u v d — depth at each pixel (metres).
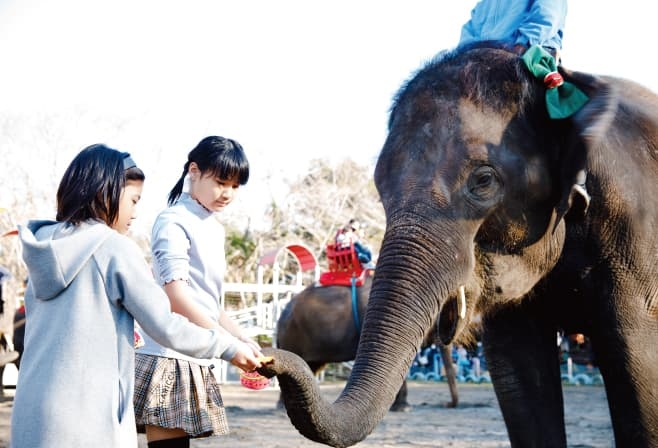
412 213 3.57
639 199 3.85
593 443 7.79
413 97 3.87
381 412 3.20
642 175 3.91
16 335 12.41
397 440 7.84
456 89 3.79
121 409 2.62
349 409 3.10
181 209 3.35
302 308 10.70
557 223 3.60
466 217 3.62
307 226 31.78
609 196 3.80
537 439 4.18
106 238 2.70
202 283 3.34
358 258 10.74
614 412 3.92
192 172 3.39
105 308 2.64
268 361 2.81
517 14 4.32
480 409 11.86
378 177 3.80
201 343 2.69
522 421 4.20
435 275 3.49
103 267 2.66
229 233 28.83
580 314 4.11
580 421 9.99
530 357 4.21
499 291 3.78
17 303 13.33
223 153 3.34
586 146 3.55
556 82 3.76
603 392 15.73
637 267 3.85
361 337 3.45
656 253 3.88
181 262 3.22
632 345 3.84
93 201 2.73
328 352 10.58
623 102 4.11
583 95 3.83
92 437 2.52
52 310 2.64
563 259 3.93
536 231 3.75
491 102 3.76
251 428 8.90
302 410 2.92
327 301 10.61
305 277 27.44
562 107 3.79
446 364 12.28
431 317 3.47
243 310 16.92
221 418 3.35
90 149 2.81
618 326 3.86
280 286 16.77
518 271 3.78
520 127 3.75
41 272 2.61
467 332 3.98
